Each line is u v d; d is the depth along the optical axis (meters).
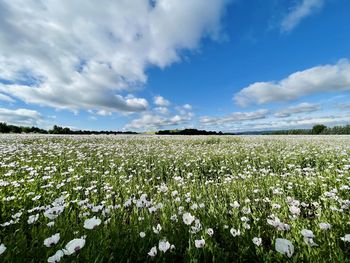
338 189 4.21
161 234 2.46
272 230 2.65
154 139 20.67
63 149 10.67
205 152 10.45
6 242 2.17
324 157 8.52
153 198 3.96
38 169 6.13
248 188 4.65
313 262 1.93
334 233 2.38
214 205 3.42
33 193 3.67
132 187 4.79
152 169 7.02
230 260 2.19
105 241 2.18
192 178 6.22
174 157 9.23
